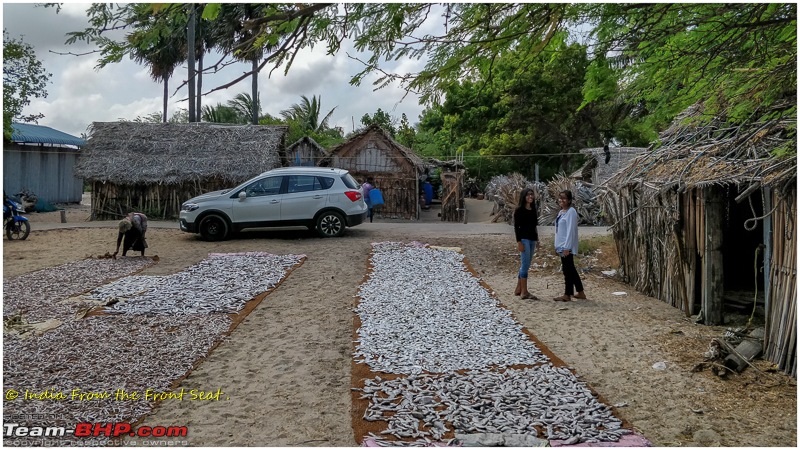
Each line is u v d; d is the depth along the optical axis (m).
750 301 9.19
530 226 9.89
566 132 33.06
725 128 8.23
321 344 7.31
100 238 17.30
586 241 14.67
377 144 26.48
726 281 11.10
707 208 8.14
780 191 6.19
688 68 4.35
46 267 12.56
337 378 6.17
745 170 7.19
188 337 7.51
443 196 26.44
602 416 5.10
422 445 4.63
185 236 17.48
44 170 30.05
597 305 9.42
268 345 7.29
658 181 9.36
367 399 5.56
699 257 8.83
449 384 5.84
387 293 10.02
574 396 5.54
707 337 7.56
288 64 3.27
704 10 3.78
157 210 22.59
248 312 8.78
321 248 14.89
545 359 6.66
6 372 6.27
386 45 3.45
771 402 5.50
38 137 29.95
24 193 26.81
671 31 3.84
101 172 21.95
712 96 5.14
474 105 32.53
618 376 6.21
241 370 6.43
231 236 17.08
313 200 16.67
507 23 3.36
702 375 6.20
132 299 9.37
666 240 9.45
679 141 10.01
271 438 4.82
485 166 44.88
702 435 4.80
